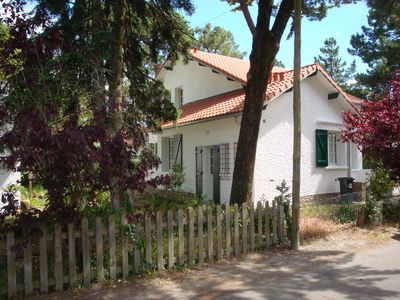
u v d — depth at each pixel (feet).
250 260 22.77
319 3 35.91
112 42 26.43
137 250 19.80
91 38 26.66
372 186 34.24
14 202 17.48
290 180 46.21
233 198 30.25
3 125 17.63
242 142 30.40
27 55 19.21
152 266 20.16
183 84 63.98
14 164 15.21
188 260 21.42
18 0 19.60
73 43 26.07
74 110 19.44
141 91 34.65
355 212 32.73
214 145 49.55
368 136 33.04
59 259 17.69
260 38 30.22
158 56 34.58
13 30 18.90
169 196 35.27
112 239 18.97
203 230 22.97
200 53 61.98
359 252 24.62
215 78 56.18
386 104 32.76
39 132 15.12
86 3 27.61
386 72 88.84
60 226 17.69
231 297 17.24
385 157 33.12
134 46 33.01
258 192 43.39
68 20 26.89
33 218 17.34
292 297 17.19
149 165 19.20
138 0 29.60
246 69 57.11
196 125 53.01
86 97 19.99
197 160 52.70
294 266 21.72
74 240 18.10
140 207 21.40
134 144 19.01
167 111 36.11
